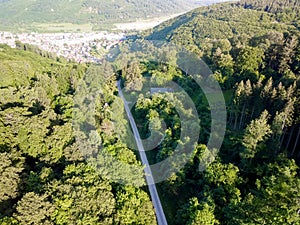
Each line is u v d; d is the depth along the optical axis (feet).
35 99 213.05
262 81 225.56
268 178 113.60
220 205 133.69
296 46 250.57
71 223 107.65
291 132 165.68
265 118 160.15
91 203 116.57
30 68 310.24
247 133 151.33
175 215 142.51
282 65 237.86
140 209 127.75
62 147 152.66
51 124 173.06
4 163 132.26
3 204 118.42
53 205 110.22
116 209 123.34
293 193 88.99
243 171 148.46
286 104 160.97
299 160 156.87
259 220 94.07
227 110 212.64
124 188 132.36
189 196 151.33
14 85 259.60
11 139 158.40
